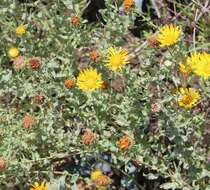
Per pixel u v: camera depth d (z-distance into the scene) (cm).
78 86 108
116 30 115
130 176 106
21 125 108
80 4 125
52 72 110
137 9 117
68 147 106
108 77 109
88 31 120
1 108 117
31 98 116
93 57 109
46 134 107
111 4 116
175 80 100
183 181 100
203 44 119
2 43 125
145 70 103
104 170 110
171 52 99
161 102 98
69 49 117
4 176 103
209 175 99
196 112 109
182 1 134
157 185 109
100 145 101
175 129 97
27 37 121
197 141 101
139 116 104
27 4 129
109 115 108
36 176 107
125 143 98
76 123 111
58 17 120
